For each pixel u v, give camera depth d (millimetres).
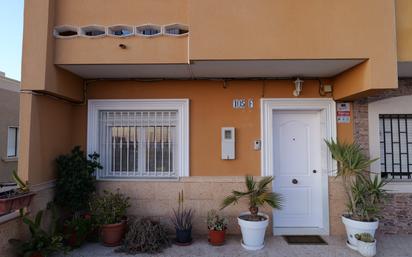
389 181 5312
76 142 5492
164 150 5551
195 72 5004
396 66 4184
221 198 5285
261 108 5410
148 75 5219
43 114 4590
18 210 3938
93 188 5137
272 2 4246
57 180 4883
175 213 5094
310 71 4961
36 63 4289
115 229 4680
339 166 5230
